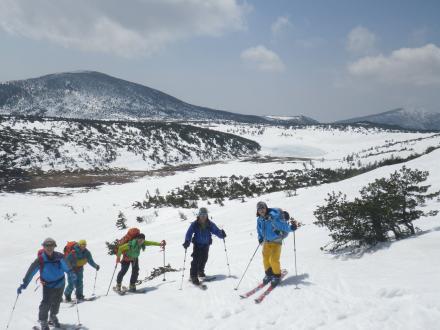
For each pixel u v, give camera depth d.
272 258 7.62
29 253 21.34
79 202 39.66
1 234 26.27
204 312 6.87
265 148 133.38
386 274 7.05
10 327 7.19
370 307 5.80
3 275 14.78
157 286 9.46
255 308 6.64
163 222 26.11
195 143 106.75
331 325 5.52
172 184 50.53
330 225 10.08
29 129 81.12
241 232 17.39
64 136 81.88
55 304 6.81
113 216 31.22
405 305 5.55
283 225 7.62
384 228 9.72
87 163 71.12
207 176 59.94
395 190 10.20
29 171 60.69
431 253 7.67
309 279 7.62
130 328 6.56
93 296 9.51
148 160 81.31
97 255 18.78
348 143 166.75
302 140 172.38
